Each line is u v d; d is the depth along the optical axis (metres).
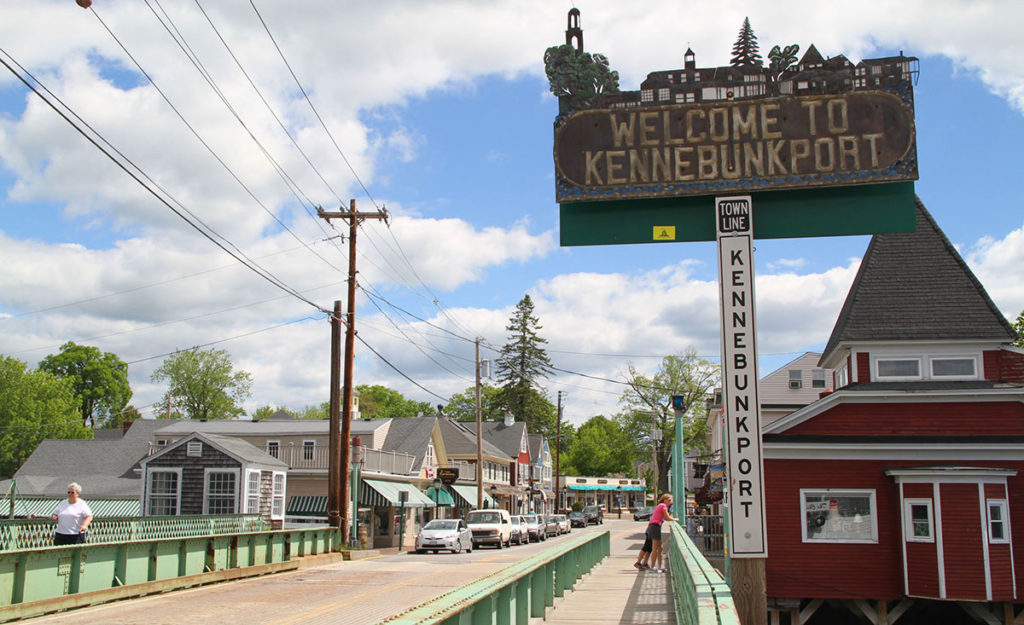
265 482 37.03
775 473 23.23
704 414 81.56
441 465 56.59
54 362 89.94
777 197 12.30
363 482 41.12
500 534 42.28
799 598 22.62
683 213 12.49
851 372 25.72
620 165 12.45
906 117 12.05
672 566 19.27
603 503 129.25
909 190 12.07
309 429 47.28
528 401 102.44
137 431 53.19
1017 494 22.05
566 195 12.48
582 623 13.34
